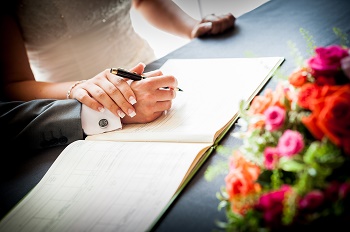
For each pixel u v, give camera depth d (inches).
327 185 17.7
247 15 51.5
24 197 28.5
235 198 19.7
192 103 35.5
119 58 61.1
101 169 29.2
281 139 18.7
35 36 55.8
